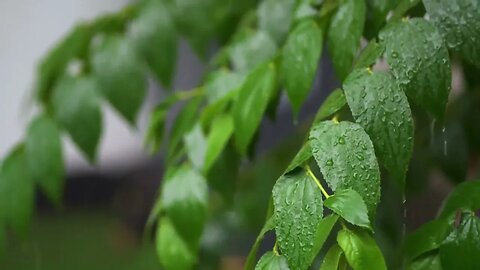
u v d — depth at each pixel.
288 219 0.85
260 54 1.14
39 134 1.19
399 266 1.19
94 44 1.23
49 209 3.38
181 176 1.10
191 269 1.10
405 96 0.88
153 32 1.20
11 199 1.20
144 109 3.01
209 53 1.49
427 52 0.89
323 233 0.84
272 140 1.94
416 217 1.36
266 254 0.88
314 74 0.97
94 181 3.61
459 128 1.24
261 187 1.45
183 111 1.16
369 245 0.85
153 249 1.51
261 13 1.16
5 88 3.62
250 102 1.01
